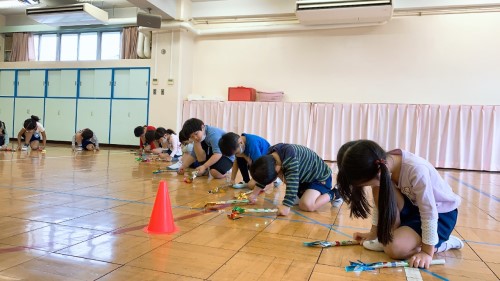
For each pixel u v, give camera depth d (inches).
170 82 289.0
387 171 49.4
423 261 53.0
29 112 341.1
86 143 262.5
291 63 276.1
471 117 224.5
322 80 268.8
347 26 258.2
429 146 232.5
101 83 316.8
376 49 256.4
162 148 216.2
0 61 356.5
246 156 114.0
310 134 255.0
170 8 272.8
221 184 129.3
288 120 259.4
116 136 313.3
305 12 242.7
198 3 290.8
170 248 58.6
